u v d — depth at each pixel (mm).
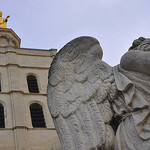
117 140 3617
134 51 3959
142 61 3852
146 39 4301
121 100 3945
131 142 3533
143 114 3598
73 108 4012
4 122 39906
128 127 3664
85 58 4391
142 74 3920
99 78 4207
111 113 3959
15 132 38156
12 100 42125
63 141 3883
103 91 4035
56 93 4199
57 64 4367
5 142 37062
